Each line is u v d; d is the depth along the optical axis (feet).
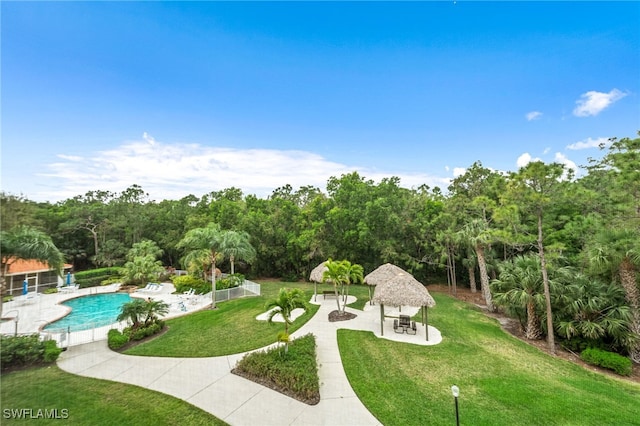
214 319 59.00
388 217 90.84
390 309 65.62
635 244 42.55
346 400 30.76
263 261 117.39
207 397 30.73
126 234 124.26
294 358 37.58
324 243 99.96
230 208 119.85
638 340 43.65
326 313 62.13
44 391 29.55
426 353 42.60
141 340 47.24
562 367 41.47
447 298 81.97
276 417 27.71
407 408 29.55
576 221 59.11
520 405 30.53
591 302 45.70
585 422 28.17
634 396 34.35
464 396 31.96
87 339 46.78
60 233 107.24
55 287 88.43
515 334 55.16
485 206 74.08
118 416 26.94
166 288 96.27
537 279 50.26
